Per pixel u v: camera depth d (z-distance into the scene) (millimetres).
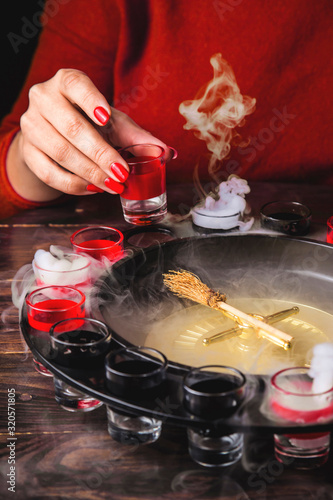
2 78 2023
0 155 1376
